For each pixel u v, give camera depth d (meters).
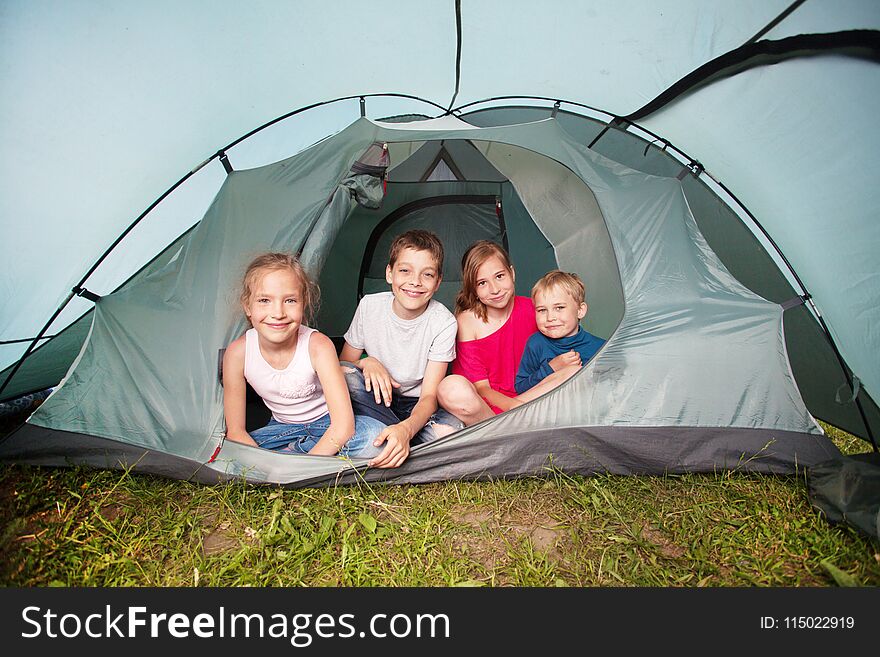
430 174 3.20
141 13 2.22
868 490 1.99
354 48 2.51
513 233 3.21
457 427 2.29
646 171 2.85
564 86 2.73
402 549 1.83
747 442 2.27
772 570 1.80
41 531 1.92
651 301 2.30
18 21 2.20
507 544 1.88
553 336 2.53
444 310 2.37
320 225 2.42
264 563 1.76
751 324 2.32
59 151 2.31
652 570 1.79
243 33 2.34
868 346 2.32
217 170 2.55
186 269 2.33
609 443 2.24
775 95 2.37
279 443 2.21
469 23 2.45
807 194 2.38
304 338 2.17
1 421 2.69
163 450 2.17
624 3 2.36
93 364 2.29
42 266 2.40
